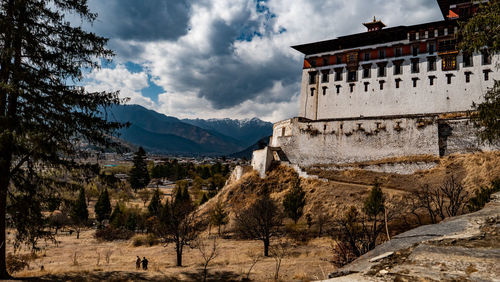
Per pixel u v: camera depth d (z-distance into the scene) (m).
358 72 66.00
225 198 60.47
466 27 14.62
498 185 23.94
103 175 19.58
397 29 61.19
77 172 19.02
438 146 49.75
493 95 14.62
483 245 4.15
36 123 17.19
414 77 59.75
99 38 18.89
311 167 59.41
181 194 82.94
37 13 16.97
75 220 71.25
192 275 28.45
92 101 18.27
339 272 4.46
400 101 60.44
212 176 137.50
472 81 54.44
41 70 17.28
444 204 36.47
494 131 14.40
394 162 50.78
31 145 16.70
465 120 49.41
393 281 3.61
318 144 61.28
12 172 17.05
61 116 17.45
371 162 55.09
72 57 18.55
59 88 17.69
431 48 58.94
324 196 49.16
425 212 35.12
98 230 63.62
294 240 40.72
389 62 62.81
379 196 35.97
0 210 17.09
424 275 3.59
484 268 3.45
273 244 40.53
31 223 17.84
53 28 17.89
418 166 48.53
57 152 18.20
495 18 13.40
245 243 44.41
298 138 63.91
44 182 18.27
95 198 111.81
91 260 40.28
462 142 48.69
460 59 55.97
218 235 50.78
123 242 56.81
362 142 56.84
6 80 16.47
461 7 56.28
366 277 3.88
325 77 69.88
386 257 4.48
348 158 57.56
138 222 70.44
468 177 41.97
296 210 46.94
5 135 15.25
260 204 44.84
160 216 46.34
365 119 57.47
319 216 42.47
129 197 108.06
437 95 57.03
